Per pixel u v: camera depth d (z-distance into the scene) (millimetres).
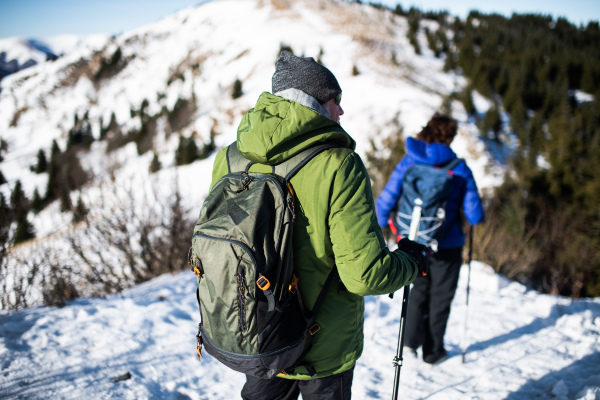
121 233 6762
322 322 1363
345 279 1262
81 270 6168
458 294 4223
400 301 3945
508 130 35281
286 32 66875
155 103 73250
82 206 6848
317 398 1454
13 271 4816
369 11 77125
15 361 2623
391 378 2676
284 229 1242
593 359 2781
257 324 1205
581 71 54844
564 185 10836
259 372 1260
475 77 45375
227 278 1198
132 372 2582
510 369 2723
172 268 6773
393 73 43281
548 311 3693
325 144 1321
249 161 1411
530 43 69312
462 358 2850
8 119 94250
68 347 2848
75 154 61594
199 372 2670
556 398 2346
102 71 97062
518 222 9227
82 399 2289
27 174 64750
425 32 68875
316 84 1354
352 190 1246
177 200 7020
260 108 1342
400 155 11953
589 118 35438
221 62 70500
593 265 7758
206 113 51562
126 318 3316
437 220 2508
